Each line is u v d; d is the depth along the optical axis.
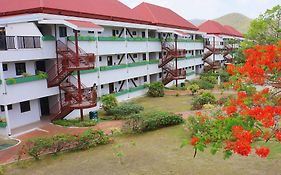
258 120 8.49
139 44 36.69
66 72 23.69
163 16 45.75
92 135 18.09
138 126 20.45
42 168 15.18
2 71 19.86
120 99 33.31
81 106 23.59
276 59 8.82
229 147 8.25
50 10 23.34
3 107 21.70
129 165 15.04
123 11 35.56
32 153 16.20
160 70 41.91
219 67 55.31
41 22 22.34
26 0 24.33
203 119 14.02
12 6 24.22
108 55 32.34
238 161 14.85
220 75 47.50
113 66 31.55
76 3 27.98
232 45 63.09
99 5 31.80
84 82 27.28
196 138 8.77
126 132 20.58
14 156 17.00
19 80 20.84
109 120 25.41
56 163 15.75
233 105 9.17
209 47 57.88
